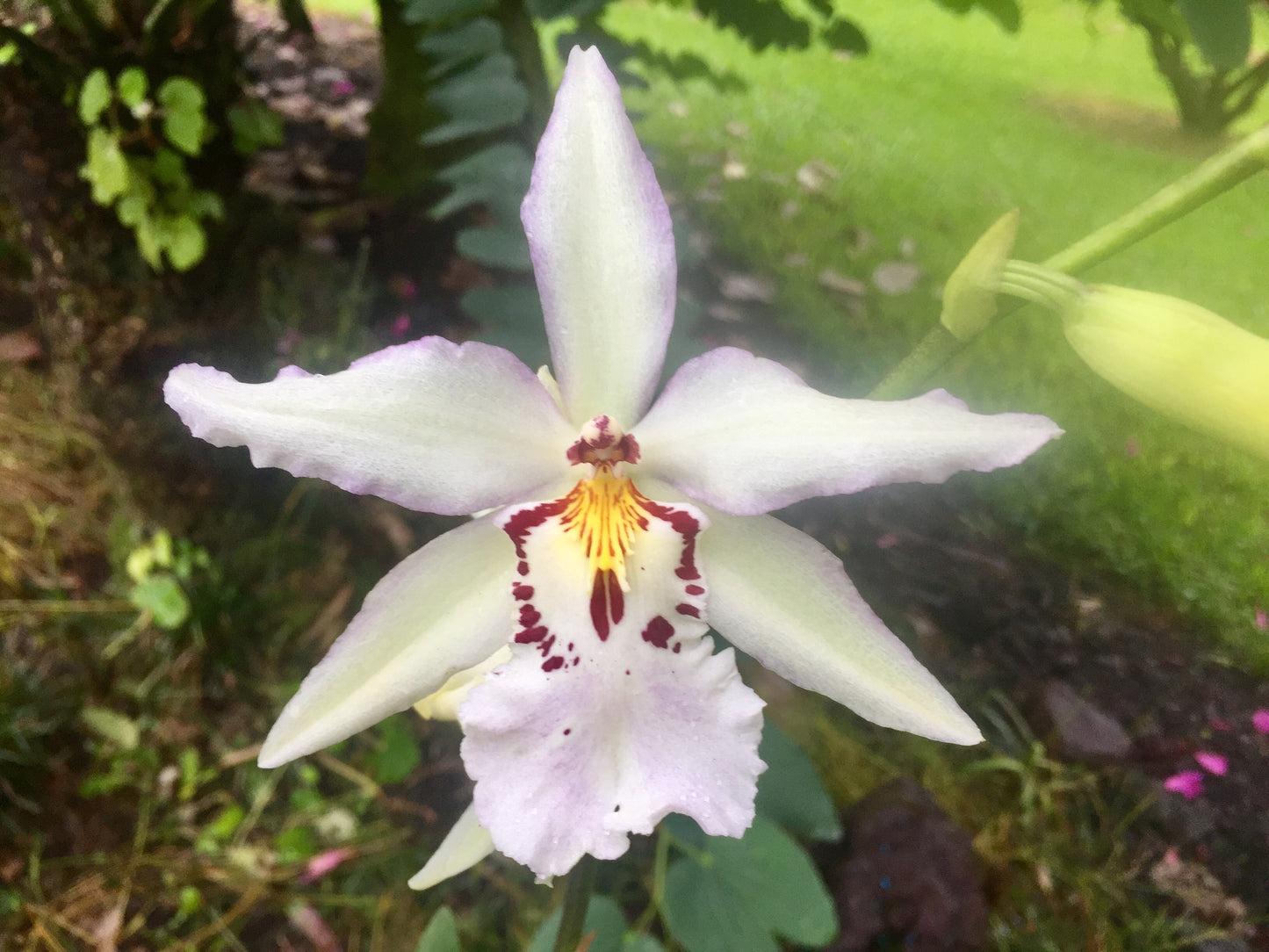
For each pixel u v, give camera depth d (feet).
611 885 0.66
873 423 0.30
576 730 0.33
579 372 0.33
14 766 0.69
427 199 1.04
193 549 0.79
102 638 0.76
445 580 0.34
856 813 0.66
